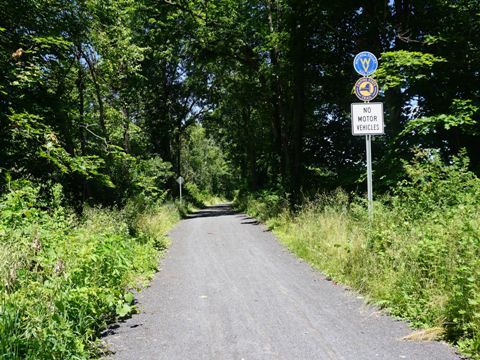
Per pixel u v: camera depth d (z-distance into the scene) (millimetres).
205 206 53500
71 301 4785
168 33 22594
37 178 11914
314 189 17016
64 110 12766
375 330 4930
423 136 12008
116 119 20984
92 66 16281
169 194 35312
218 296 6805
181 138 48656
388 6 14000
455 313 4645
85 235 7602
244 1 21297
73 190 15133
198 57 24156
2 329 3609
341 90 20938
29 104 11578
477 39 12398
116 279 6473
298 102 18875
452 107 11234
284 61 19969
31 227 6172
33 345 3783
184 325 5426
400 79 11617
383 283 6035
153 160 31781
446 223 6012
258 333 5023
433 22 13625
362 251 7141
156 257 10523
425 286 5441
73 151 13383
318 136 22734
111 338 5004
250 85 26797
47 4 12000
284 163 24906
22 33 11664
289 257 9922
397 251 6289
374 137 19250
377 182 11969
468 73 12562
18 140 11055
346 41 18125
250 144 37812
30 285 4414
